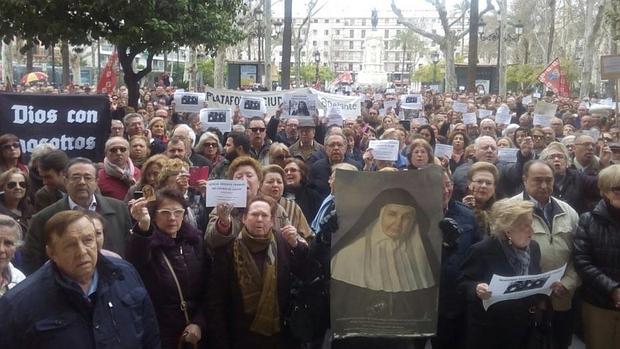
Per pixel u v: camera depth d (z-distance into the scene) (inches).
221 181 182.4
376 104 815.7
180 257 176.2
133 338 133.2
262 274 176.7
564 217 204.7
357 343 185.0
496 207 181.2
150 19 425.4
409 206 175.3
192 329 174.4
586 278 187.8
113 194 254.1
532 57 2546.8
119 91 805.9
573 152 343.3
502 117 597.6
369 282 175.2
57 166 223.8
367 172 175.8
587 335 195.8
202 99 550.3
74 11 429.1
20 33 433.7
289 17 906.7
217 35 472.7
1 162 260.8
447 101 846.5
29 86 1096.8
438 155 347.3
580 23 2033.7
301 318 181.9
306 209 275.1
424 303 174.9
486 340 179.6
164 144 360.2
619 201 185.0
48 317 126.3
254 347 177.5
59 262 129.9
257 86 1110.4
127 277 137.8
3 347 125.8
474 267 179.8
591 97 1282.0
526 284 170.6
